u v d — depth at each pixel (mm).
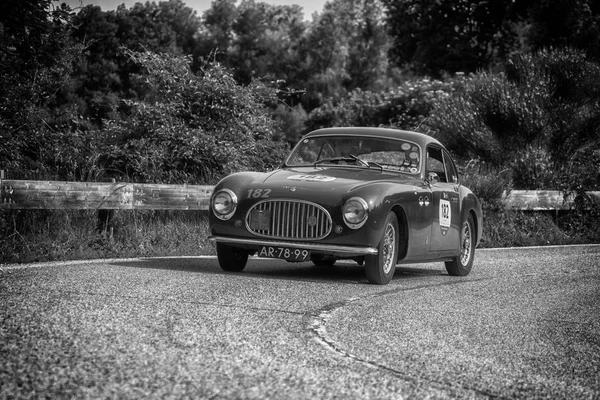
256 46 76812
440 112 19953
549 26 40000
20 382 3398
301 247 7613
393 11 52062
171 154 12867
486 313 6215
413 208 8203
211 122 13828
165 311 5316
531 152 18469
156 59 14086
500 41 49281
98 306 5340
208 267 8484
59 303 5375
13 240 8773
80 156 11602
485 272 9836
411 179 8656
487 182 15406
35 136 11617
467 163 17609
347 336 4898
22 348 4008
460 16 49469
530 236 15500
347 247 7539
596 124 19484
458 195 9469
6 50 11312
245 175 8195
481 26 49625
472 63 48750
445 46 49219
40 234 9281
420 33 50531
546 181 17828
